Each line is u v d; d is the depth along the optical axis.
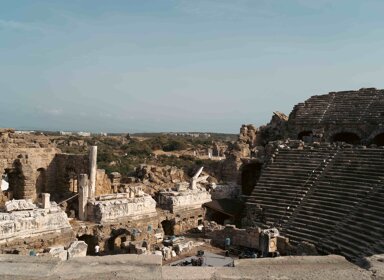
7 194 41.84
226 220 49.88
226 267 8.70
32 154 45.03
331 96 69.94
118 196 42.16
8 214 31.77
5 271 8.36
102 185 46.69
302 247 33.62
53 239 33.69
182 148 144.38
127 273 8.28
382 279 8.00
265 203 45.41
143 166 56.88
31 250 30.89
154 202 44.53
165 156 109.25
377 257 9.15
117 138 197.38
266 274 8.28
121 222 40.03
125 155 109.25
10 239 31.17
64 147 107.62
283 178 48.03
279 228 39.97
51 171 47.62
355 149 46.28
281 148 54.38
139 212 42.44
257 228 39.41
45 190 46.97
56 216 34.75
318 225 37.09
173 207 46.47
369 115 59.84
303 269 8.56
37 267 8.59
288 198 44.00
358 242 30.92
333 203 38.69
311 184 44.16
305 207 40.88
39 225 33.22
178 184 49.97
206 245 40.88
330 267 8.70
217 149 122.69
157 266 8.67
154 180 54.50
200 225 47.41
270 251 36.19
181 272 8.38
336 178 42.78
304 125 67.00
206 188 56.22
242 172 62.66
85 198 39.53
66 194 46.38
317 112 67.69
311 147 52.50
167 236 43.84
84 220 39.34
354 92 67.06
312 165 47.81
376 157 42.56
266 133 72.00
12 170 42.50
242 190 62.44
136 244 35.97
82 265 8.73
